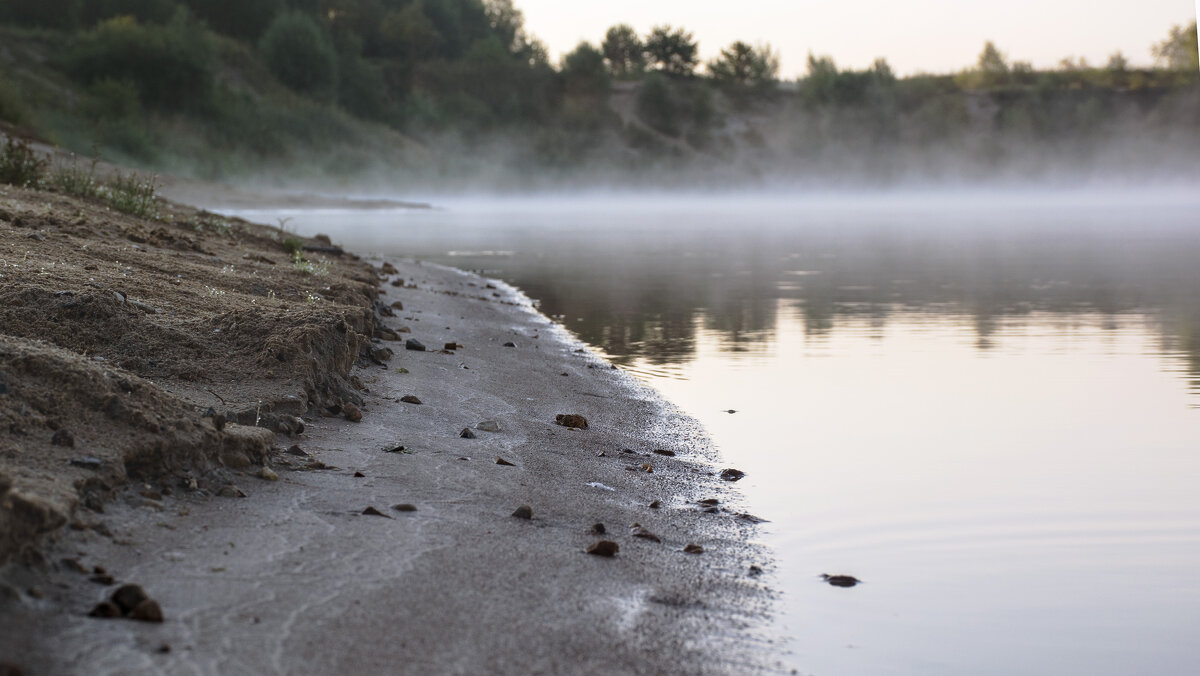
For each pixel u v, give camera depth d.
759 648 3.00
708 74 127.06
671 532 4.05
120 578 2.94
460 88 101.31
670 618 3.15
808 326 10.56
